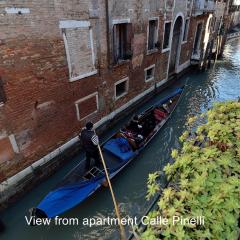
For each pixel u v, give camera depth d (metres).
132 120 8.05
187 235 1.86
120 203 6.17
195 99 12.12
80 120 7.52
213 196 2.10
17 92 5.38
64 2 5.71
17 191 5.96
